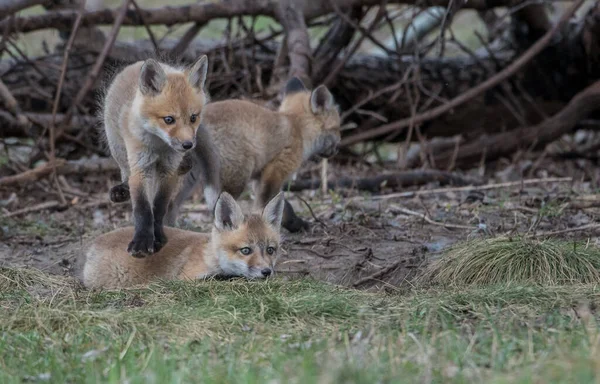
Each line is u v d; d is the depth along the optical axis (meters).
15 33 16.50
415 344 7.11
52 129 15.21
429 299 8.78
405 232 12.51
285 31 17.22
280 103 14.59
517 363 6.40
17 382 6.26
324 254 11.57
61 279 10.32
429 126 19.03
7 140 18.91
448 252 10.85
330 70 18.25
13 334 7.55
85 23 16.52
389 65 18.66
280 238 10.54
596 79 19.05
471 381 6.02
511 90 19.11
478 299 8.70
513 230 11.70
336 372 5.93
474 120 19.09
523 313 8.29
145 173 10.06
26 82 17.00
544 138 18.30
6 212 14.39
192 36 17.72
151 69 9.68
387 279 10.84
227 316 8.20
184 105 9.73
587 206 13.38
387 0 17.55
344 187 15.83
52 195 15.85
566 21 16.91
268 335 7.71
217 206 10.10
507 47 19.59
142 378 6.22
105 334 7.60
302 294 8.94
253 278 9.97
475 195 14.60
